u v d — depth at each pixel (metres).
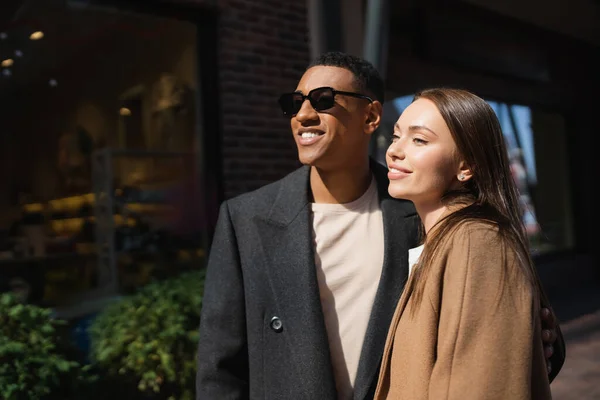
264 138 4.58
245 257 1.54
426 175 1.12
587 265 8.94
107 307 3.46
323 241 1.53
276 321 1.49
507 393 0.90
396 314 1.15
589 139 9.28
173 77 4.30
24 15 3.67
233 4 4.43
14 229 3.53
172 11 4.25
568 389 4.17
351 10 3.09
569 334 5.74
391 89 6.08
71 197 3.79
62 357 2.80
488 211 1.08
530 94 8.13
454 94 1.14
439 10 6.69
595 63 9.38
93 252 3.84
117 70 4.05
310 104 1.50
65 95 3.81
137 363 3.03
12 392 2.45
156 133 4.20
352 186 1.56
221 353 1.50
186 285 3.47
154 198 4.17
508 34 7.65
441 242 1.06
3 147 3.53
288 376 1.45
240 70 4.46
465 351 0.94
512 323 0.93
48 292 3.61
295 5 4.80
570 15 7.86
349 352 1.46
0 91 3.55
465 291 0.96
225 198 4.36
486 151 1.10
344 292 1.50
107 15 4.00
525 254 1.03
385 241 1.50
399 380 1.06
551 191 8.67
